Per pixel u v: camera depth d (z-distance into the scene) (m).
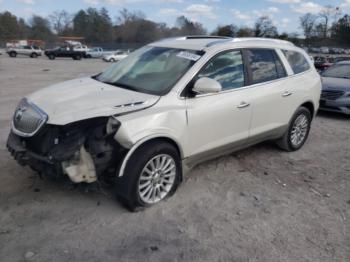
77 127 3.50
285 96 5.29
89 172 3.54
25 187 4.19
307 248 3.34
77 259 3.04
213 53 4.37
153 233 3.45
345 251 3.32
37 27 104.94
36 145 3.61
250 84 4.78
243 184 4.61
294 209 4.04
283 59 5.42
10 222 3.50
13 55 45.25
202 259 3.12
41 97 4.04
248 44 4.89
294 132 5.83
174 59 4.43
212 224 3.66
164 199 4.05
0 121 7.21
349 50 64.94
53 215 3.66
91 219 3.62
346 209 4.11
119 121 3.48
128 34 99.44
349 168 5.37
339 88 8.79
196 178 4.70
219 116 4.33
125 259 3.07
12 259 3.00
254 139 5.02
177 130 3.89
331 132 7.51
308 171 5.17
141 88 4.14
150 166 3.79
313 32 73.62
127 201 3.70
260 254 3.23
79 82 4.62
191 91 4.07
